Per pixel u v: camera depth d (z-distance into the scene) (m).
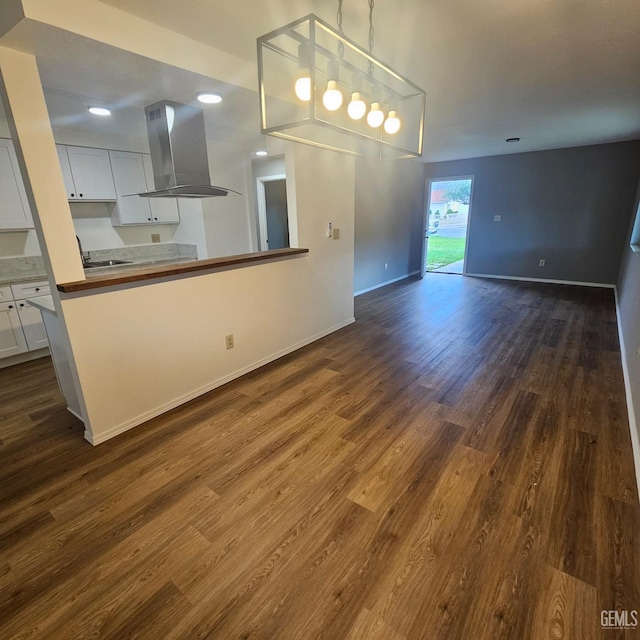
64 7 1.64
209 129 3.59
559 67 2.63
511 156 6.57
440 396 2.76
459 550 1.50
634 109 3.68
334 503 1.77
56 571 1.45
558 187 6.28
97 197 4.02
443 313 4.95
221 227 4.54
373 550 1.51
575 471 1.95
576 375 3.04
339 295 4.25
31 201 1.92
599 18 1.95
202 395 2.83
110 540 1.58
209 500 1.80
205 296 2.75
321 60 2.29
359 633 1.22
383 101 2.14
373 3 1.78
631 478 1.89
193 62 2.18
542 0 1.79
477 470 1.97
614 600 1.30
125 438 2.30
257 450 2.17
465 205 9.16
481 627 1.22
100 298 2.16
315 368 3.28
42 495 1.85
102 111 3.04
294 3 1.78
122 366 2.32
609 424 2.36
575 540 1.53
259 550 1.53
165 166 3.01
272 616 1.27
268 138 3.58
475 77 2.80
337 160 3.83
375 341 3.93
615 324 4.30
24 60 1.80
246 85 2.48
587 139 5.28
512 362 3.33
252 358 3.24
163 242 4.93
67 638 1.21
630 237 5.30
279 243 5.99
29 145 1.83
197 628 1.24
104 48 1.84
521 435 2.27
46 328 2.41
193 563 1.47
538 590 1.33
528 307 5.12
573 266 6.44
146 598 1.34
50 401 2.81
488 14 1.90
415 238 7.85
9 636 1.22
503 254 7.09
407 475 1.95
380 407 2.62
